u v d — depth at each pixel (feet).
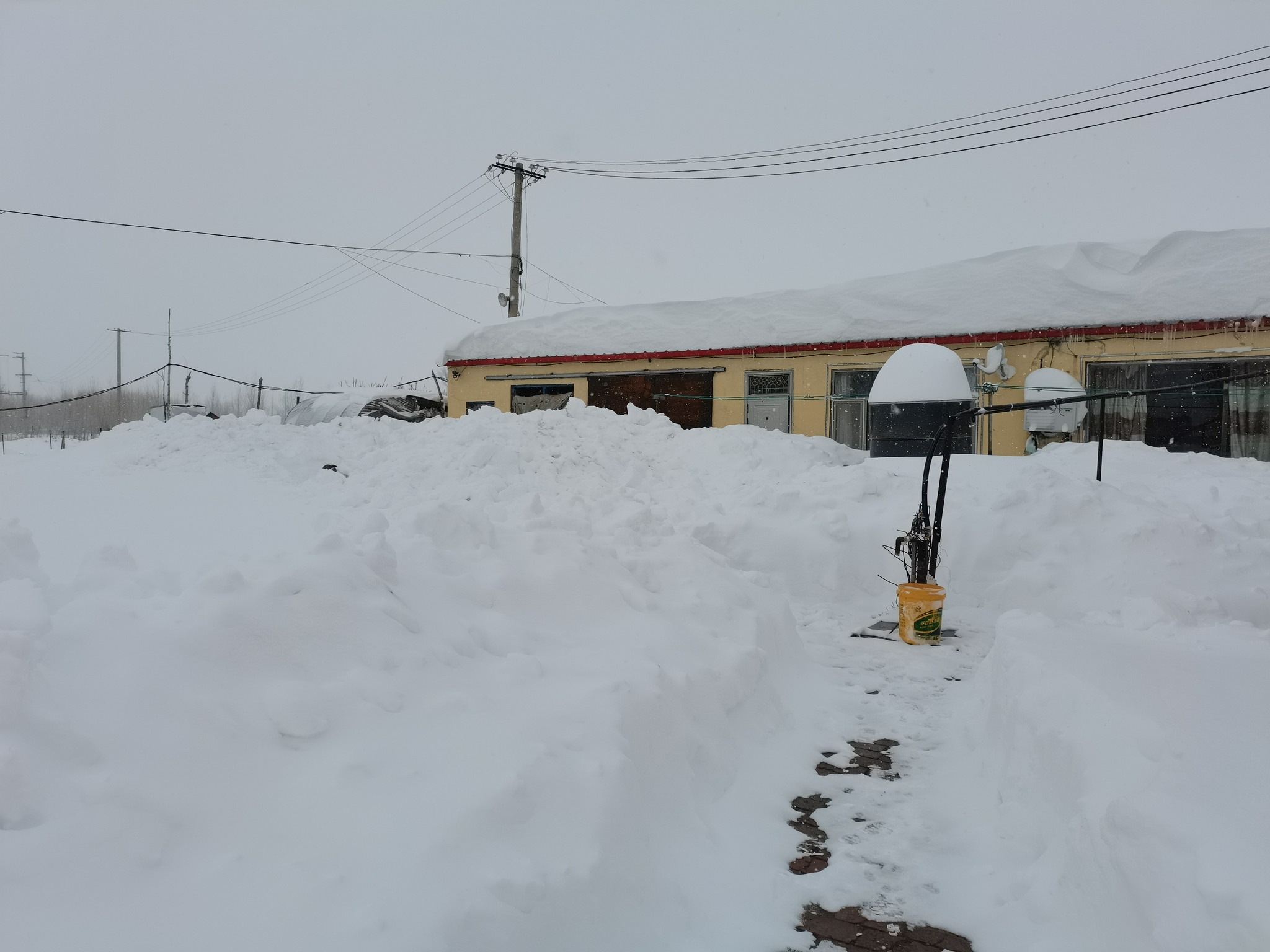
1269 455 35.14
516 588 13.69
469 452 32.22
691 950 8.39
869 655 19.74
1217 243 36.45
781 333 45.93
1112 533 23.85
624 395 51.31
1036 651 12.60
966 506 25.49
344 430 38.37
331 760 7.98
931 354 34.42
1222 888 5.98
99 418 194.49
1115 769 8.70
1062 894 8.43
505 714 9.66
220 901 6.21
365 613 10.25
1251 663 12.00
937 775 13.12
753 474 31.04
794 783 12.76
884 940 8.84
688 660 13.52
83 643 8.30
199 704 7.94
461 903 6.70
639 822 9.23
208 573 9.77
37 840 6.08
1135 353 37.63
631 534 18.33
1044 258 39.81
